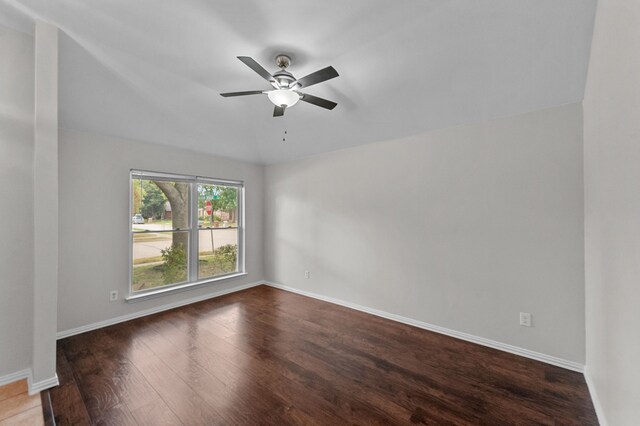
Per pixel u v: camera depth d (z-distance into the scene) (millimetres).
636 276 1064
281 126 3730
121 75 2570
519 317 2551
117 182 3281
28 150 2133
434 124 2975
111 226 3240
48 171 2033
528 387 2070
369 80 2637
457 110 2723
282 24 1997
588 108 2014
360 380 2166
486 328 2734
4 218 2049
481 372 2271
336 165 3973
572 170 2299
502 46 2053
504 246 2631
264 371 2283
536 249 2469
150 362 2408
